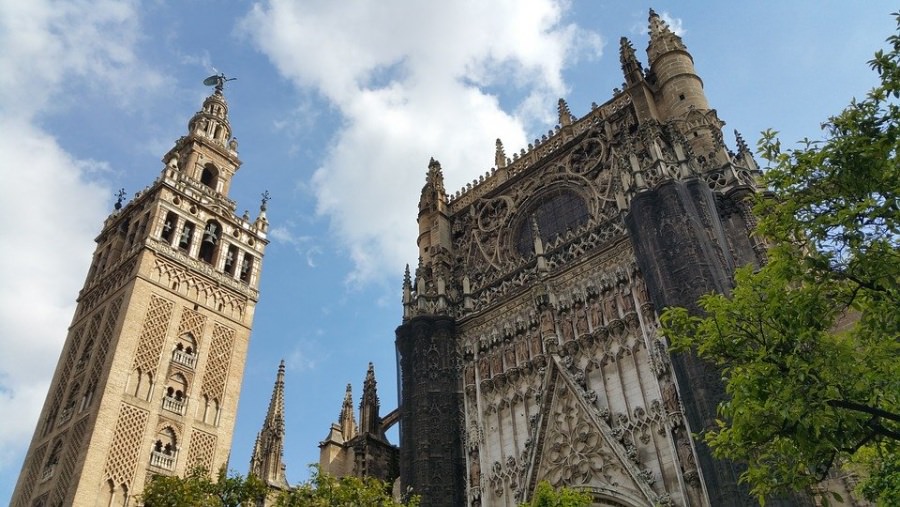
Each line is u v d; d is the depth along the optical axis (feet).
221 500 90.17
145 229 186.70
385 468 141.59
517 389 115.34
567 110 155.22
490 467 111.04
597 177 133.59
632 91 134.92
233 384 178.70
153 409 156.76
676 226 101.91
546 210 141.18
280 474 143.64
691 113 127.03
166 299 175.32
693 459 89.56
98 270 196.85
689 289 95.40
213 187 222.28
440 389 120.98
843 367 46.70
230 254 203.92
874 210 46.68
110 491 140.67
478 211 151.43
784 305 48.62
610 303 111.24
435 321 129.70
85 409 152.87
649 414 98.17
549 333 114.32
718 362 52.75
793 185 51.24
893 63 48.21
